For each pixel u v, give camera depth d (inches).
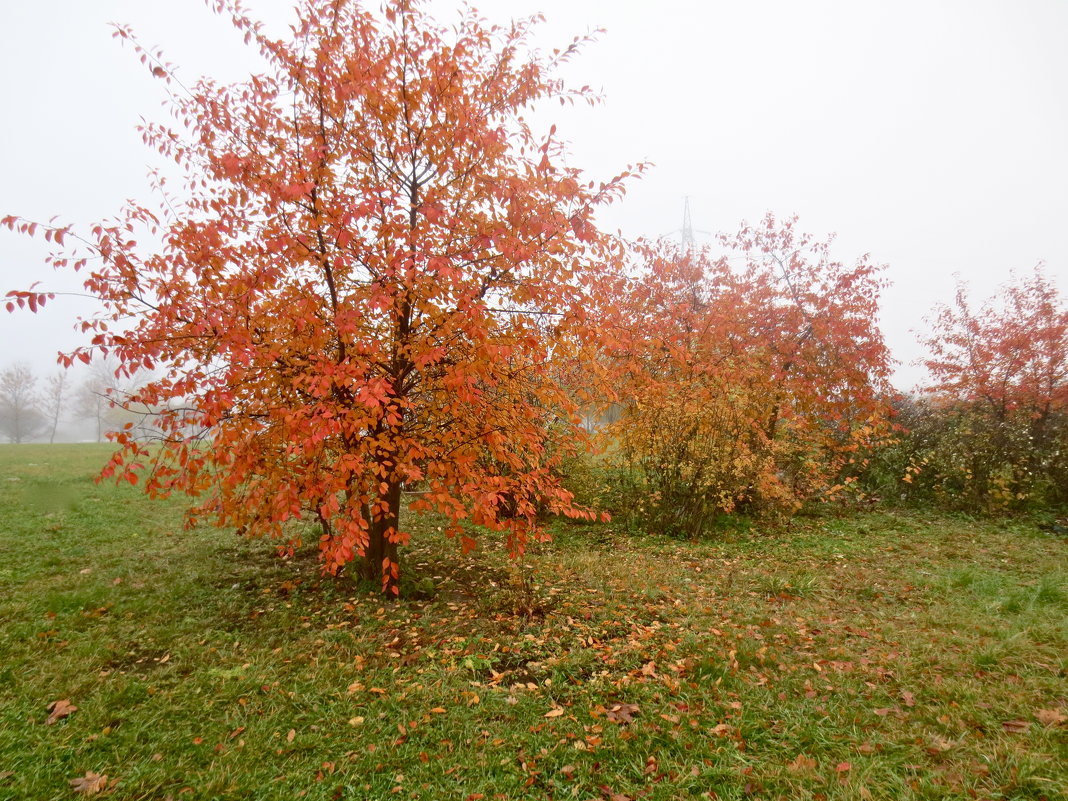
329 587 231.0
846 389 417.4
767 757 118.3
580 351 207.0
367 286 188.1
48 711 138.9
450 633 190.4
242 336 159.5
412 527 346.0
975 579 243.9
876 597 229.1
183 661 166.1
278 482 180.7
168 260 172.7
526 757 122.0
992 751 114.7
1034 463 403.2
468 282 182.2
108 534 308.0
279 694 147.2
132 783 112.3
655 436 349.1
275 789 111.5
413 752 123.9
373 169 204.5
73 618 193.0
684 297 445.1
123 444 162.2
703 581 251.1
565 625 196.7
